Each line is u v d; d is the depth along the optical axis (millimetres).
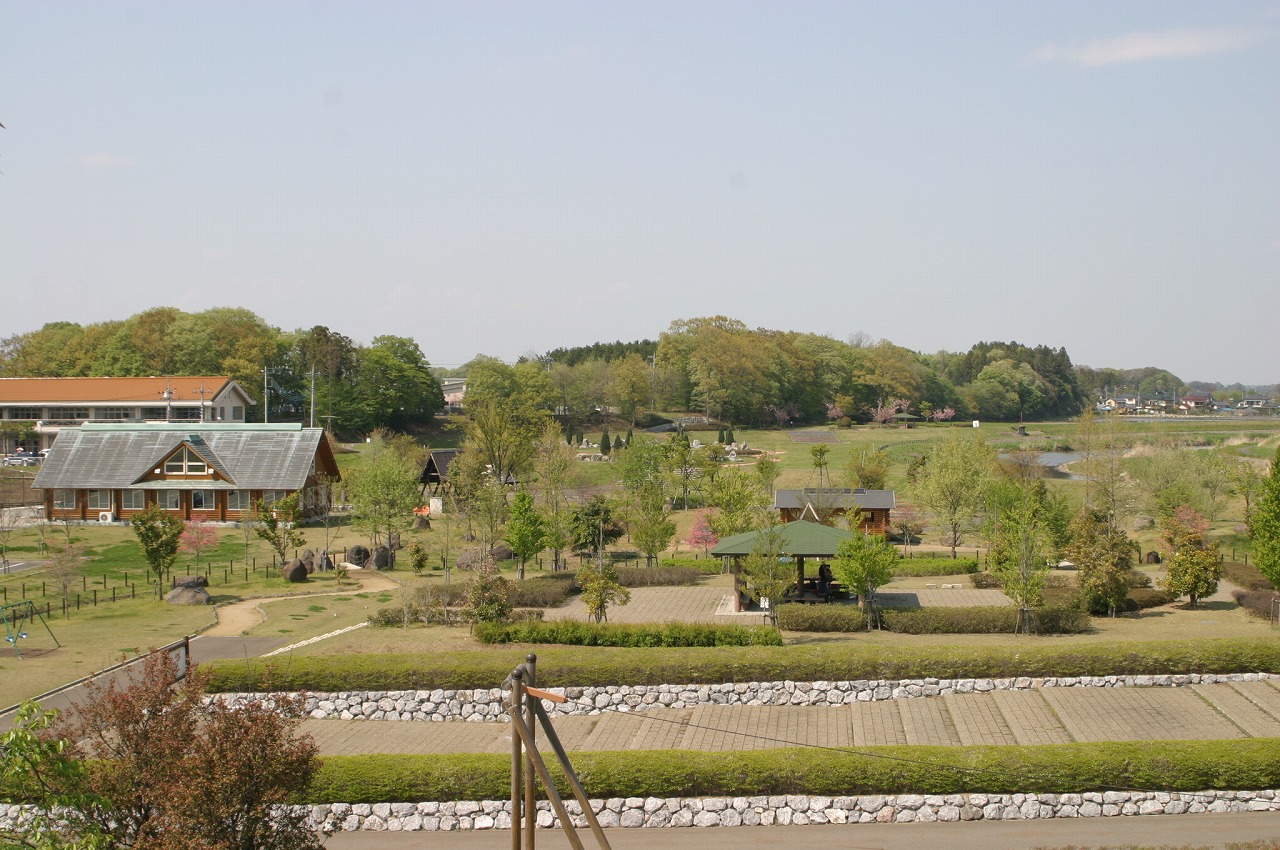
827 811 25562
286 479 71000
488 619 39750
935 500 63625
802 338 174750
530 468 77562
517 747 17266
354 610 46906
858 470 78688
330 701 33438
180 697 20500
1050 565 47625
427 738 31375
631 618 44031
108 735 24125
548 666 33750
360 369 124188
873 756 25859
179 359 122625
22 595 49094
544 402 136875
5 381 107750
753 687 33375
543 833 25719
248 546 63094
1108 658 32875
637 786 25812
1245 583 48719
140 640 40625
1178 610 43969
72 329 148375
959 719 30859
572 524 58969
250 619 45000
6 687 33625
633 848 24344
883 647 34062
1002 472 74625
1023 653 33156
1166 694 32000
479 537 65625
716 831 25297
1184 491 66625
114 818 18766
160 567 50281
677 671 33469
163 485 70688
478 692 33188
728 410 152125
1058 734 29391
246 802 18391
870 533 58969
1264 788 25094
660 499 60562
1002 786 25391
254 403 113562
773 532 42906
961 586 51062
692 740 30281
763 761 25906
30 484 81062
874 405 171000
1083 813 25219
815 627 41344
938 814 25375
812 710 32750
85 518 71875
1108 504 66000
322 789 26125
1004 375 192250
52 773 17781
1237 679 32562
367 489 62031
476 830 25906
